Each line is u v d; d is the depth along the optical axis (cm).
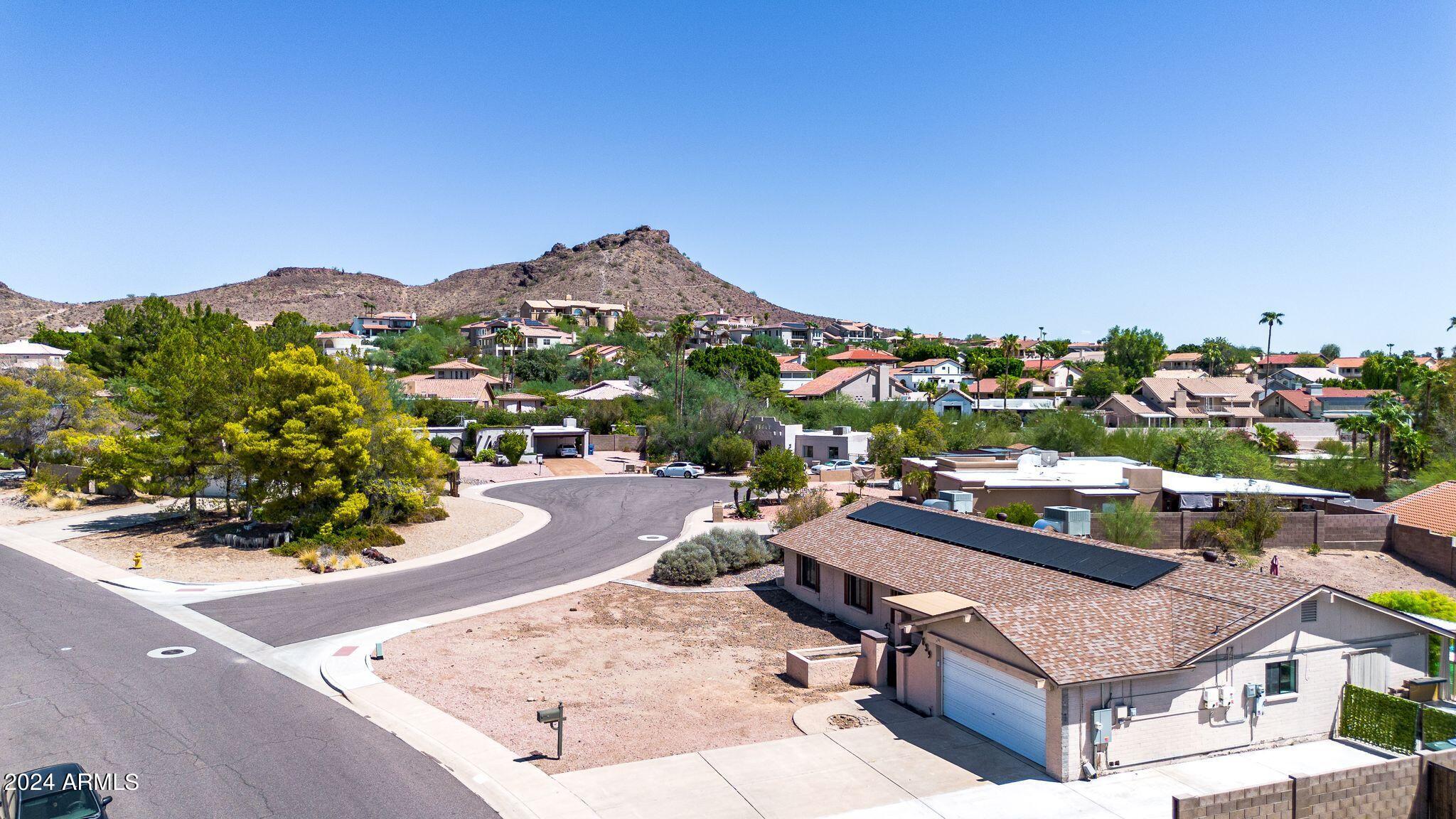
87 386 5716
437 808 1445
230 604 2911
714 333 18425
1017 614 1789
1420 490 5016
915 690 2014
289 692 2034
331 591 3125
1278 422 9712
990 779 1593
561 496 5716
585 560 3744
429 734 1781
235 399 4131
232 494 4691
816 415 9181
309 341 8081
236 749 1683
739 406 7781
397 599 3019
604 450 8612
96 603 2875
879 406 9088
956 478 4206
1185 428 6019
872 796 1523
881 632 2555
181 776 1553
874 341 18675
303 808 1434
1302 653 1798
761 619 2817
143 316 8594
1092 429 7088
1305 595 1777
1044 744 1639
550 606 2959
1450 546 3706
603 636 2594
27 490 5181
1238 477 5134
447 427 8300
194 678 2116
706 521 4753
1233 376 14200
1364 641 1884
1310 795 1371
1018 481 4141
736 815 1441
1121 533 3794
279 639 2484
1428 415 6619
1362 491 5397
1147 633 1761
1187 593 1922
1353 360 15112
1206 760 1686
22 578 3203
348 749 1692
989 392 11888
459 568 3559
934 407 10288
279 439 3803
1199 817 1308
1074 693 1588
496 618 2783
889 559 2638
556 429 8094
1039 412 8119
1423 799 1446
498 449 7875
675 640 2569
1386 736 1738
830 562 2775
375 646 2356
